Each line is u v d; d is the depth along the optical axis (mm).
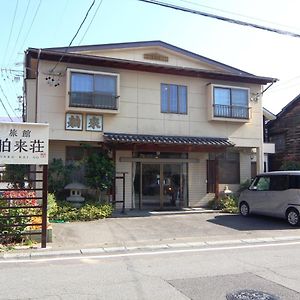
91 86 14508
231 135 17062
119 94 14922
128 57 16141
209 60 17062
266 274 6008
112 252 8031
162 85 16141
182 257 7445
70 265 6785
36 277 5926
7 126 8055
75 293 5090
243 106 17031
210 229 11320
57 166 14102
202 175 17188
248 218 13680
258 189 13617
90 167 14266
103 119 14945
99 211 13383
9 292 5148
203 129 16625
